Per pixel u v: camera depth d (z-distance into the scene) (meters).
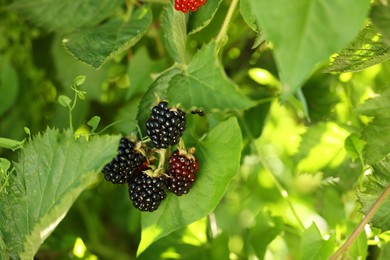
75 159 0.46
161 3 0.58
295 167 0.65
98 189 0.74
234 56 0.66
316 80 0.64
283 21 0.36
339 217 0.61
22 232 0.49
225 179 0.50
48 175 0.48
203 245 0.61
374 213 0.47
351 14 0.36
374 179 0.50
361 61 0.47
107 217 0.75
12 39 0.69
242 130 0.64
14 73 0.67
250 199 0.70
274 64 0.66
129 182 0.50
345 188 0.63
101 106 0.68
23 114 0.69
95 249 0.73
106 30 0.53
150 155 0.50
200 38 0.59
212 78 0.45
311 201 0.68
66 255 0.67
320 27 0.36
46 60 0.69
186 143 0.51
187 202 0.51
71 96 0.66
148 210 0.50
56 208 0.45
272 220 0.62
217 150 0.50
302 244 0.52
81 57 0.51
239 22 0.63
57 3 0.60
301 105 0.61
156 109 0.48
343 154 0.63
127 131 0.61
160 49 0.63
